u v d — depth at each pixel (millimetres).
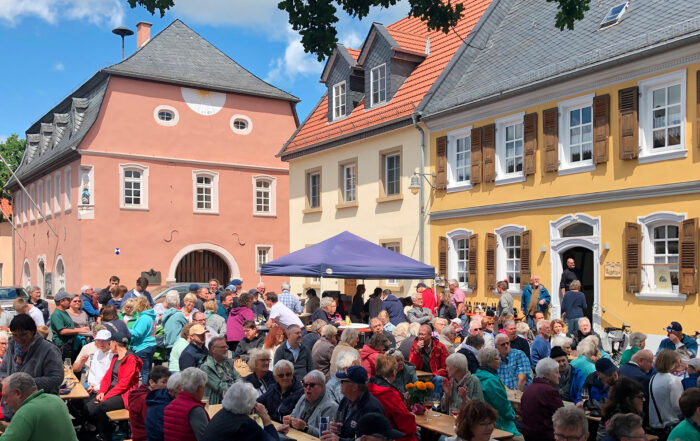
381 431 4840
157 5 7648
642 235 14047
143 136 29719
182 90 30828
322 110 27000
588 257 16562
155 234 29750
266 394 7773
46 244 33688
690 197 13156
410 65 22672
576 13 7723
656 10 14945
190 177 30844
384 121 21438
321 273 13836
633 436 4977
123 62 29953
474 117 18344
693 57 13148
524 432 7113
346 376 6250
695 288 12914
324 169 25062
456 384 7988
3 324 14789
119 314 14914
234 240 31812
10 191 42438
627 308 14305
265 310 16203
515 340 10680
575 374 8750
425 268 14586
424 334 10117
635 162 14227
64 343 12016
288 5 8164
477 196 18281
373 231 22344
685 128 13297
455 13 8539
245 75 33219
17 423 5238
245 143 32406
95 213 28484
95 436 9258
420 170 20078
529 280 16516
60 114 34438
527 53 17969
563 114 15938
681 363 8945
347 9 8445
